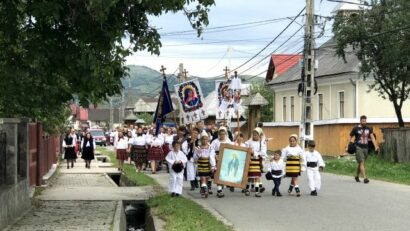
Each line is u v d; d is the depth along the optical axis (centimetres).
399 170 2427
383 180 2175
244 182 1703
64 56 1232
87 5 1096
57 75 1348
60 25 1227
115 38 1209
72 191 1903
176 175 1672
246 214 1341
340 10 3472
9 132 1286
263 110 6575
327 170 2664
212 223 1171
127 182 2464
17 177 1395
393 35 3042
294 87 5166
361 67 3297
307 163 1728
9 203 1205
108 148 6594
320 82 4700
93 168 3216
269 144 5050
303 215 1317
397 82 3198
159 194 1756
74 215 1326
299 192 1698
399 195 1678
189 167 1916
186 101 2441
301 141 2898
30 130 1788
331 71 4447
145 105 9725
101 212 1375
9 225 1181
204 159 1698
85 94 1254
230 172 1706
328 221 1228
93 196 1748
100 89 1244
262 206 1481
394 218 1258
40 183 1980
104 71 1207
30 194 1667
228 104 2795
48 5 1127
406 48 3000
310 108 2927
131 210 1636
